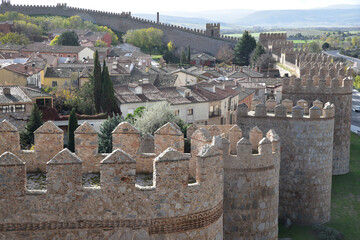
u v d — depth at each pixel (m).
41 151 23.25
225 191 35.00
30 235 18.55
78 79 114.44
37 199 18.45
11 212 18.34
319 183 48.09
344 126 64.81
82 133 23.61
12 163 18.17
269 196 35.75
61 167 18.47
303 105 51.38
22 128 78.06
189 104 98.56
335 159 65.44
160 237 19.47
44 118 83.94
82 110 95.12
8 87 83.75
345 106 64.06
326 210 49.03
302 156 47.41
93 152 23.80
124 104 92.69
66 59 170.25
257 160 34.94
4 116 76.94
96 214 18.86
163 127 24.50
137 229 19.19
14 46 188.00
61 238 18.75
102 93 92.56
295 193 48.06
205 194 20.19
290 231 47.16
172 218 19.50
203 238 20.36
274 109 49.19
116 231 19.05
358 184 61.75
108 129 65.00
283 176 48.22
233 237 35.34
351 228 48.31
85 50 183.00
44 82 116.06
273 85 123.31
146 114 72.88
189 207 19.75
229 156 34.72
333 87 62.50
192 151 24.61
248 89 118.94
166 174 19.22
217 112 104.06
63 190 18.58
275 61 169.50
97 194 18.78
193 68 157.88
